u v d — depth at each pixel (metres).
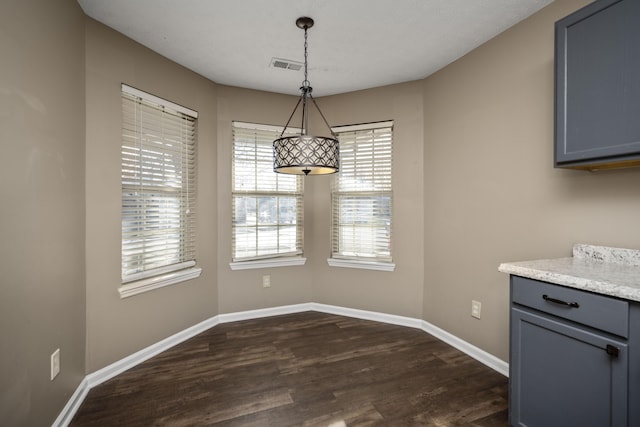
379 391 1.92
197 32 2.14
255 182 3.14
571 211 1.77
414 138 2.92
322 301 3.35
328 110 3.27
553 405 1.34
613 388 1.14
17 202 1.27
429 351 2.46
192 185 2.77
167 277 2.45
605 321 1.15
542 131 1.92
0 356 1.17
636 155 1.25
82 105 1.88
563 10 1.80
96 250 1.98
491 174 2.24
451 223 2.58
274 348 2.50
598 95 1.35
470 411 1.73
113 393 1.89
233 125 3.04
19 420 1.27
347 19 2.01
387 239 3.06
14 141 1.26
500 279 2.18
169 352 2.43
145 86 2.30
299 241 3.37
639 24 1.23
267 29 2.11
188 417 1.67
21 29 1.31
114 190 2.09
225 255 3.03
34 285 1.39
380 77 2.86
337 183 3.26
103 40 2.03
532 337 1.42
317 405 1.78
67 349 1.68
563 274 1.29
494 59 2.22
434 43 2.30
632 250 1.49
